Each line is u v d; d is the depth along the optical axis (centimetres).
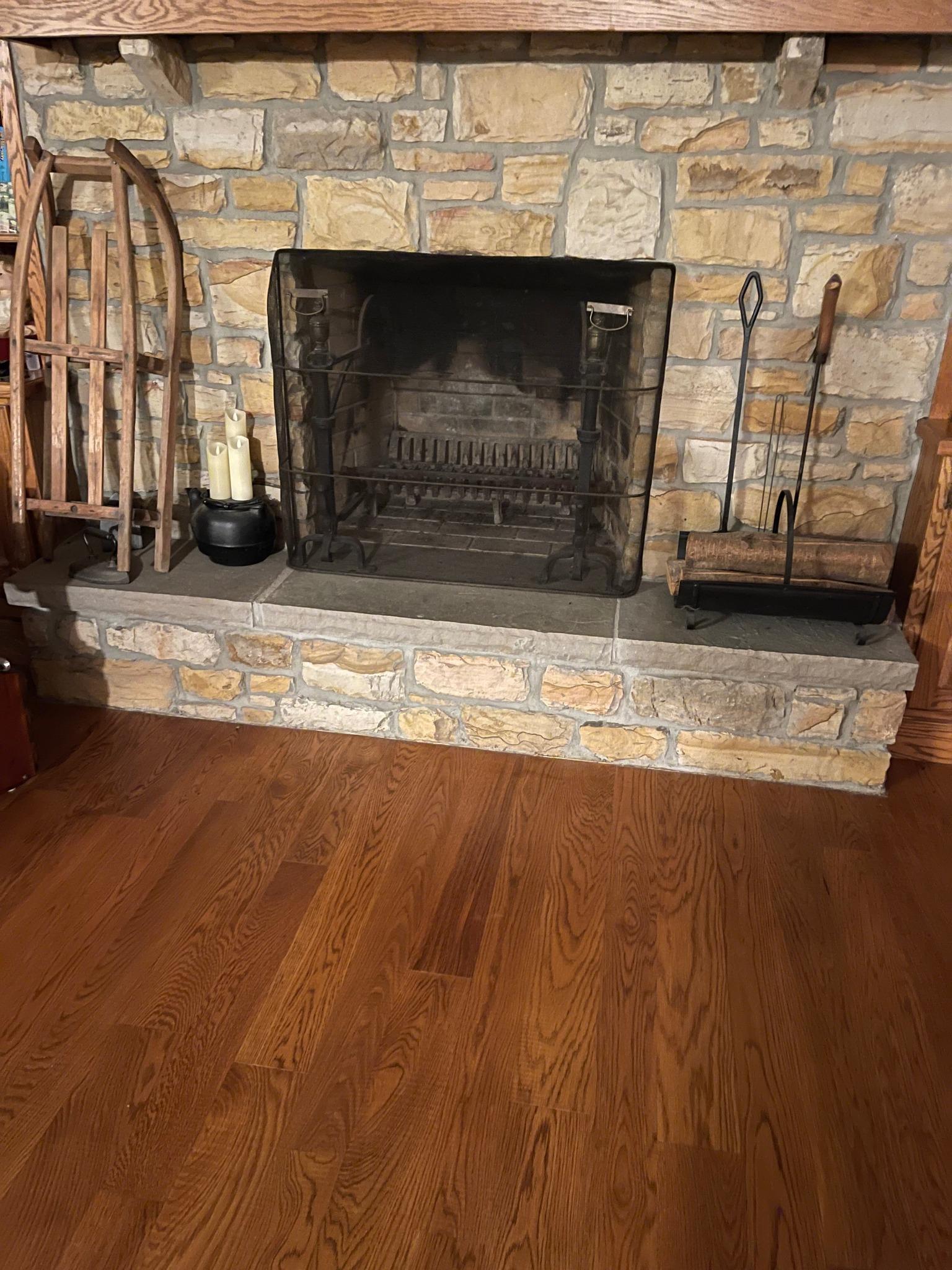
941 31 191
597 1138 149
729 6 193
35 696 272
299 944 186
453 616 243
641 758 246
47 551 270
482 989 177
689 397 248
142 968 179
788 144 221
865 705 229
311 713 258
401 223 242
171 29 212
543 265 238
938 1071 162
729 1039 168
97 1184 140
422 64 225
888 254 227
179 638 255
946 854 217
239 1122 150
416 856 212
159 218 244
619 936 191
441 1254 132
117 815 223
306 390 261
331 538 267
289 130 237
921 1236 136
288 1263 130
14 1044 162
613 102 222
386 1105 154
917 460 245
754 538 236
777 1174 144
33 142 244
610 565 261
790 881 207
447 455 274
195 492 280
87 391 277
